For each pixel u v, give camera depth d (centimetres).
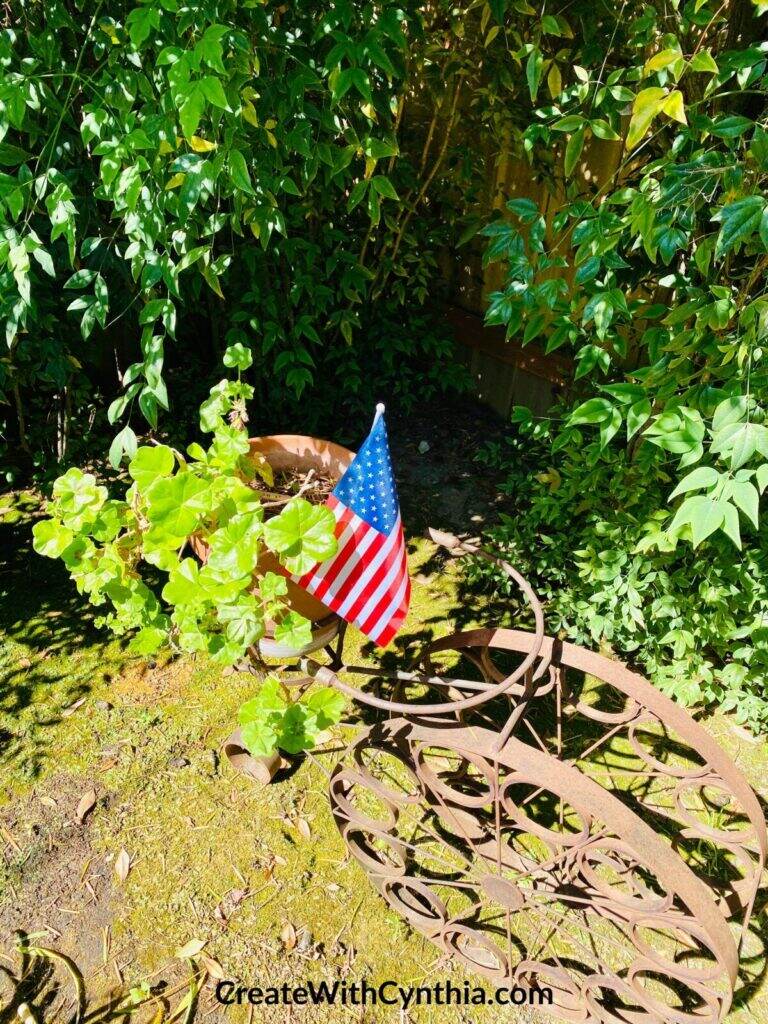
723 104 219
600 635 273
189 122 161
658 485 255
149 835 214
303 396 360
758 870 176
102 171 195
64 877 204
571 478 264
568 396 337
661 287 288
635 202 170
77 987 183
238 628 157
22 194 204
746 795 176
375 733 174
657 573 240
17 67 212
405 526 328
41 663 262
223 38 177
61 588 291
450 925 182
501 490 325
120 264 269
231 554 152
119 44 201
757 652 232
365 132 252
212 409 200
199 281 271
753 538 238
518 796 229
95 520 167
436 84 316
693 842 218
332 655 194
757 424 152
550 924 192
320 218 319
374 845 216
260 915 198
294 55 227
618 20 214
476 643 204
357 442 368
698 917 145
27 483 337
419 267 355
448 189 366
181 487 153
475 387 402
